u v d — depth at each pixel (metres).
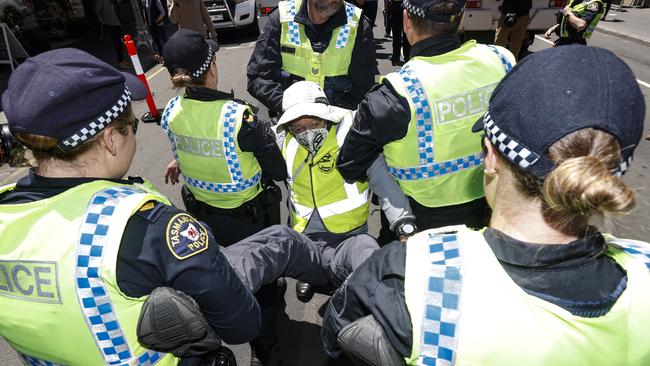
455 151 1.50
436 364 0.69
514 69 0.70
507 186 0.71
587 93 0.61
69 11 10.78
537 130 0.63
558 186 0.59
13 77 0.91
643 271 0.71
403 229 1.59
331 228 2.01
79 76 0.90
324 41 2.46
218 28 9.12
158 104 6.15
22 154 1.01
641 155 4.01
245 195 1.89
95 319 0.89
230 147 1.73
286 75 2.59
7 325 0.94
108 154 1.00
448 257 0.73
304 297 2.50
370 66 2.58
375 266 0.83
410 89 1.43
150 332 0.88
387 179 1.65
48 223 0.89
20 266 0.89
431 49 1.52
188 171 1.89
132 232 0.90
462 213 1.66
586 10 5.24
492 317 0.66
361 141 1.52
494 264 0.70
